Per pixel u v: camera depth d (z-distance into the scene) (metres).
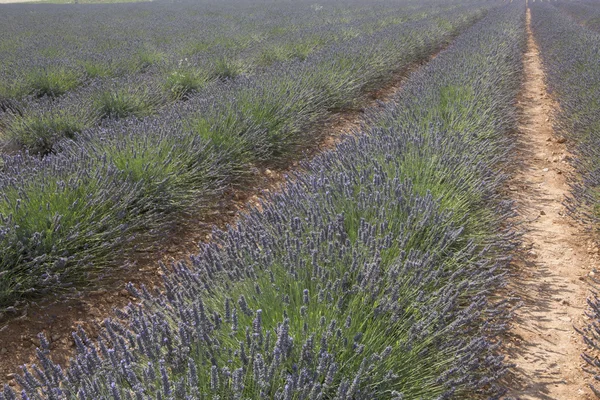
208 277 2.74
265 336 2.10
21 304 3.29
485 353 2.60
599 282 3.59
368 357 2.21
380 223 3.13
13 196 3.72
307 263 2.76
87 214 3.77
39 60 9.16
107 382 1.98
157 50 11.48
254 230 3.29
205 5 30.48
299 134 6.51
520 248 4.00
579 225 4.41
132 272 3.77
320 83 7.80
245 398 1.94
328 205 3.39
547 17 24.25
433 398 2.18
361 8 27.08
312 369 2.10
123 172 4.34
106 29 16.31
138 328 2.32
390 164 4.03
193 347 2.14
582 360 2.82
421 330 2.40
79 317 3.27
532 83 10.77
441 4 31.95
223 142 5.36
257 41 13.62
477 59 9.54
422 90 6.96
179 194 4.50
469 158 4.45
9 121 6.32
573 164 5.68
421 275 2.68
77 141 5.44
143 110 7.09
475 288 3.07
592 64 9.17
